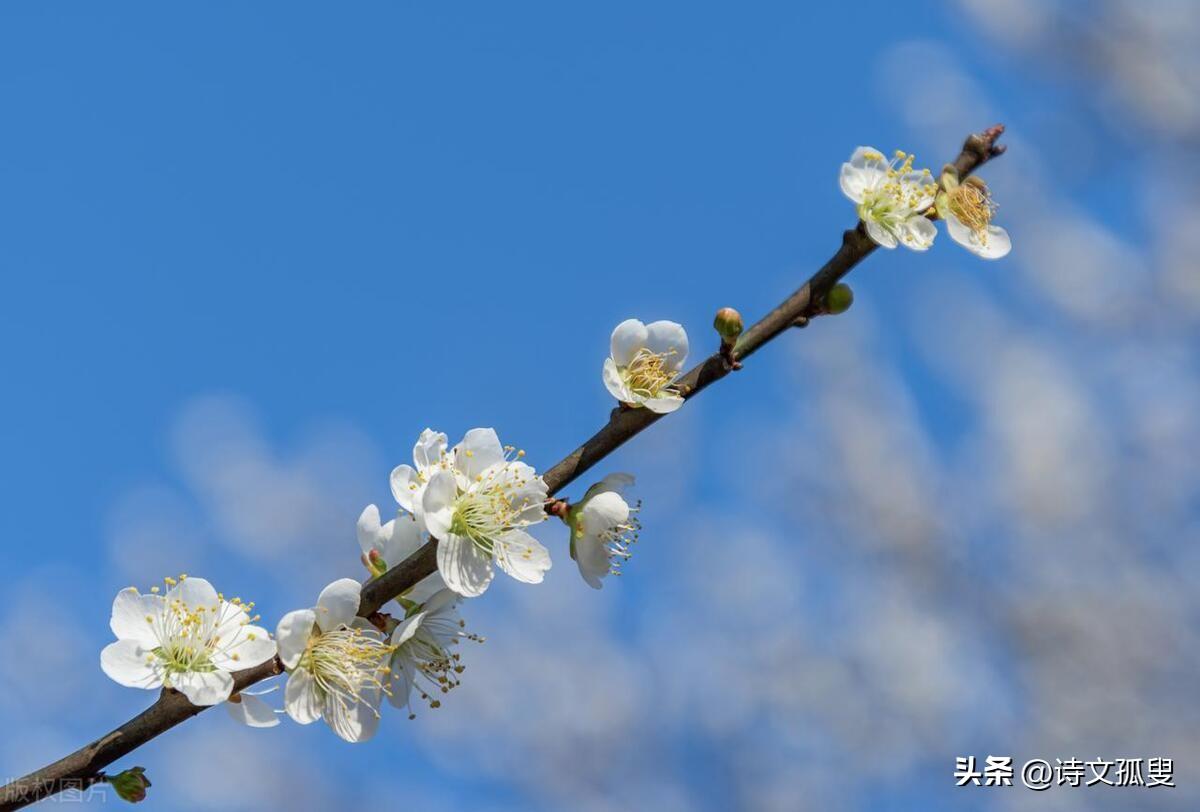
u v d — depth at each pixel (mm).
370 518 793
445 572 784
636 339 794
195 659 778
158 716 771
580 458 792
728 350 791
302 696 781
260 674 780
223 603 783
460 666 795
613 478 802
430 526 785
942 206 805
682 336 794
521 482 791
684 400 792
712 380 792
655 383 792
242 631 781
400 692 793
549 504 797
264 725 778
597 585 795
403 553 793
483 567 787
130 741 769
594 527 795
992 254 806
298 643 780
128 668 774
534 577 789
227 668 778
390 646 783
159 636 778
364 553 792
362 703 784
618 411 793
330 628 784
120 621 778
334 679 782
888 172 805
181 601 780
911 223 803
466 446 793
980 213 806
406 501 792
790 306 795
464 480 792
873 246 797
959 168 808
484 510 788
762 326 794
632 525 798
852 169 805
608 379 791
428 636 795
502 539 790
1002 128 811
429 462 794
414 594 794
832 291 795
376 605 786
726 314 788
